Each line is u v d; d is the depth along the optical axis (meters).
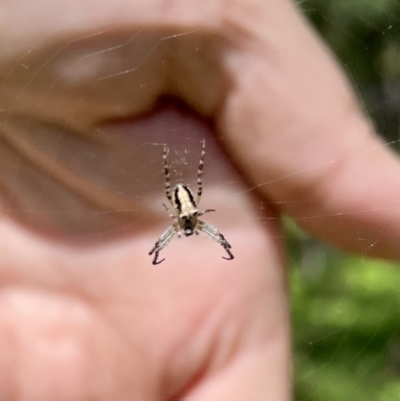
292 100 0.12
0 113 0.12
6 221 0.13
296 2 0.12
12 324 0.12
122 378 0.12
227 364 0.12
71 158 0.13
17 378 0.12
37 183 0.13
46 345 0.12
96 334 0.12
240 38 0.12
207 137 0.13
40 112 0.12
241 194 0.13
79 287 0.13
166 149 0.13
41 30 0.12
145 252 0.13
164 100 0.12
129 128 0.12
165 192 0.13
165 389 0.12
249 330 0.12
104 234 0.13
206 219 0.13
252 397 0.12
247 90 0.12
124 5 0.12
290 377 0.12
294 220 0.13
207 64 0.12
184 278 0.13
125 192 0.13
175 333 0.12
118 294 0.13
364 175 0.12
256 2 0.12
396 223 0.12
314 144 0.12
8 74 0.12
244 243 0.13
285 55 0.12
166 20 0.12
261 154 0.12
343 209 0.12
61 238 0.13
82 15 0.12
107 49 0.12
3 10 0.12
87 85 0.12
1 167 0.12
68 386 0.12
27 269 0.13
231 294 0.12
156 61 0.12
